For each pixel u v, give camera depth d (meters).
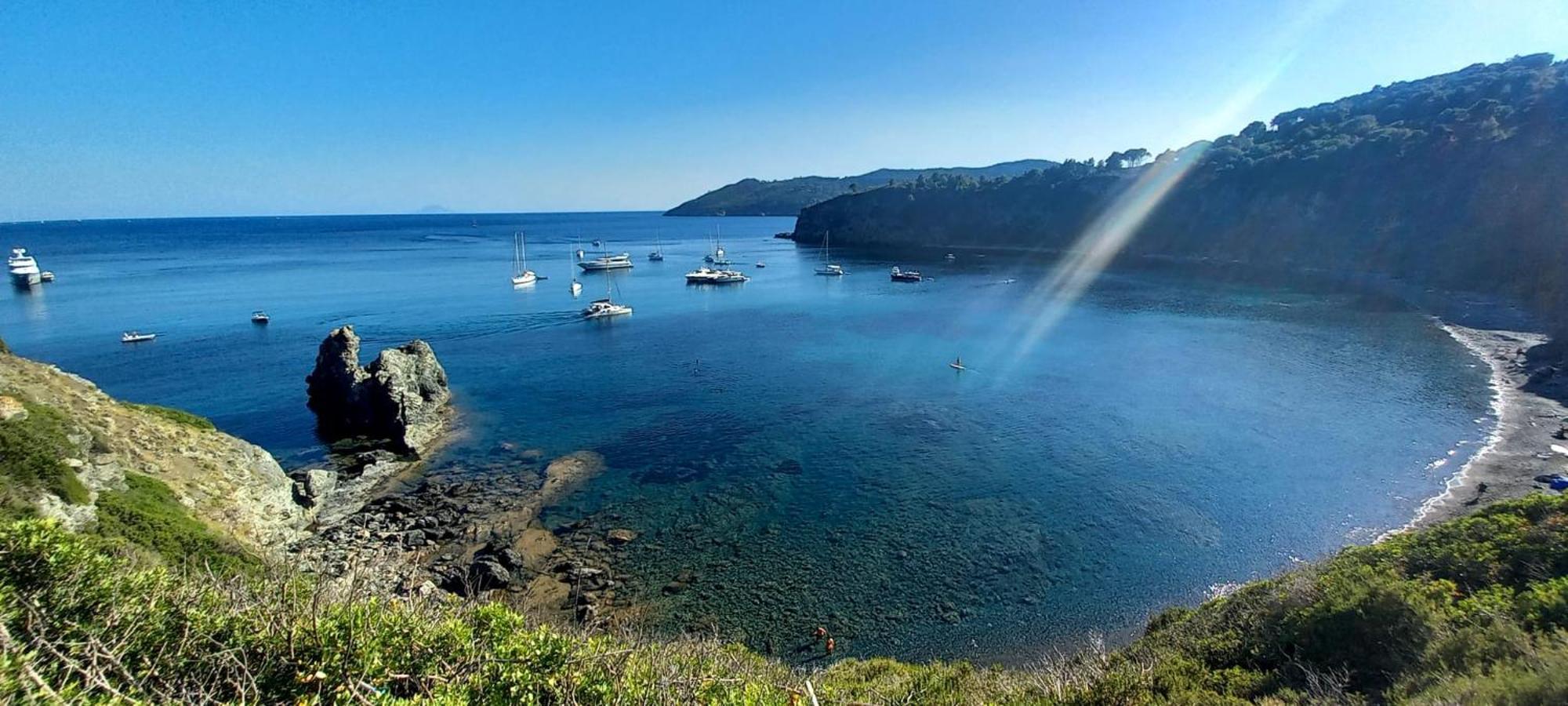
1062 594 23.19
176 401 42.88
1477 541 13.27
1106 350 55.78
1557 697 7.54
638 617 21.92
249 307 77.44
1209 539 26.17
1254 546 25.62
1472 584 12.00
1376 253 92.06
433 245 184.62
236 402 42.69
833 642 20.83
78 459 18.77
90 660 7.46
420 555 25.34
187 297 84.88
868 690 13.75
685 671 10.21
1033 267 120.44
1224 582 23.64
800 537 26.75
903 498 29.83
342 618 8.88
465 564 24.50
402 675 8.11
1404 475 30.62
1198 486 30.38
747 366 52.03
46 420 18.94
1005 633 21.36
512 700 8.30
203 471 24.31
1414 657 9.98
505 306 79.88
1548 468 29.83
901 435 37.03
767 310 78.94
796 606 22.61
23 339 59.38
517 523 27.72
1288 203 109.62
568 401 43.47
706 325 69.19
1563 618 9.76
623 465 33.47
